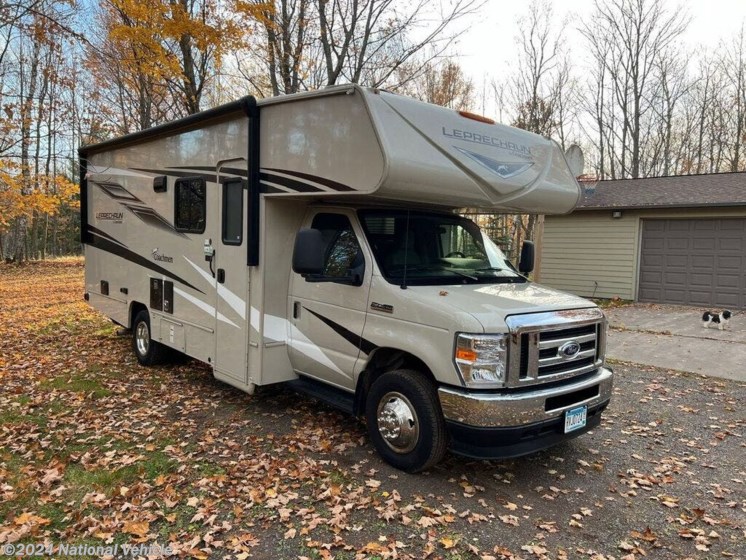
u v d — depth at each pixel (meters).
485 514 3.52
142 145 6.54
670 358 7.86
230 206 5.09
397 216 4.65
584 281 14.95
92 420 5.05
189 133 5.63
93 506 3.52
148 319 6.78
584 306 4.15
